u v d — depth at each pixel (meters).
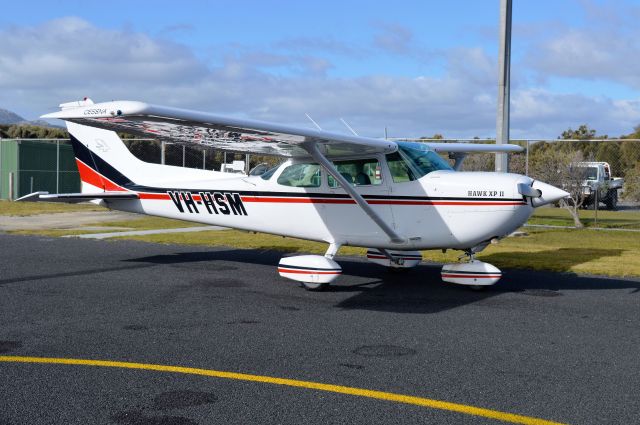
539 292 7.39
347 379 4.08
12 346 4.81
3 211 20.41
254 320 5.80
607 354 4.75
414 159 7.69
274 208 8.41
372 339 5.13
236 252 10.77
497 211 7.14
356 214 7.79
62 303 6.45
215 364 4.39
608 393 3.85
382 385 3.96
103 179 9.73
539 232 14.15
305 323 5.70
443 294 7.25
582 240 12.62
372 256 8.80
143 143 26.31
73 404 3.59
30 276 8.08
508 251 10.96
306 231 8.23
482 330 5.48
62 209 21.47
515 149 9.92
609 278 8.38
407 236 7.59
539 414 3.49
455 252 11.04
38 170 27.09
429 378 4.12
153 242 11.99
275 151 8.07
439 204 7.39
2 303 6.41
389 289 7.57
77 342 4.94
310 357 4.59
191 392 3.80
